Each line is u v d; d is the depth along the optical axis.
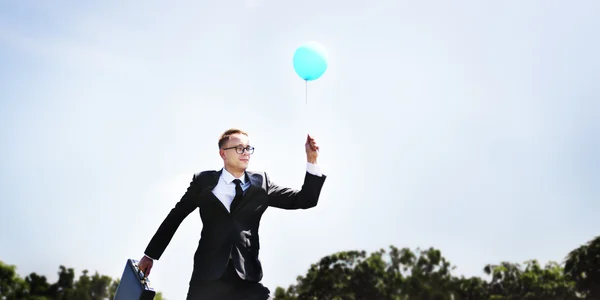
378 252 70.81
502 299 61.66
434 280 68.56
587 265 57.34
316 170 4.83
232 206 4.56
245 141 4.70
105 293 52.34
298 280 69.00
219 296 4.35
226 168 4.72
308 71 6.14
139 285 4.38
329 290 67.94
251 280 4.37
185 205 4.73
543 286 59.06
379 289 68.12
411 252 70.81
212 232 4.51
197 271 4.46
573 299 57.75
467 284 66.38
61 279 53.50
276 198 4.78
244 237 4.50
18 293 53.41
